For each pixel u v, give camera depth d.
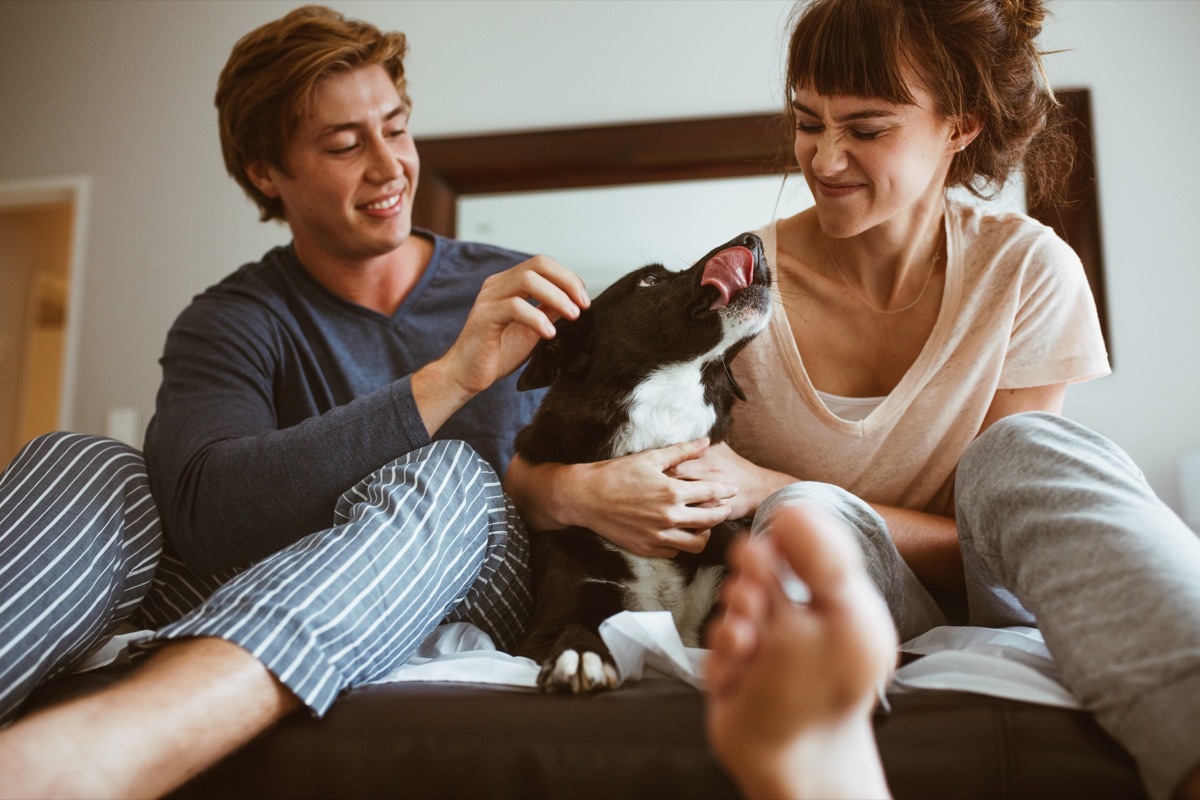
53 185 3.43
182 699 0.83
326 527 1.27
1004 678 0.90
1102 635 0.82
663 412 1.46
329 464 1.24
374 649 1.01
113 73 3.46
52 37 3.52
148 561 1.28
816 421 1.55
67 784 0.73
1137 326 2.71
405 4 3.26
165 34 3.45
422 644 1.24
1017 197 2.51
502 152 3.10
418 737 0.92
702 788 0.86
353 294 1.81
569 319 1.38
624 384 1.46
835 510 1.10
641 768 0.87
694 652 1.03
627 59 3.12
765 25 3.06
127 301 3.33
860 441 1.53
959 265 1.51
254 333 1.62
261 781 0.92
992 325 1.48
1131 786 0.79
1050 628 0.88
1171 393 2.67
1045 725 0.83
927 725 0.85
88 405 3.29
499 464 1.69
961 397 1.51
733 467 1.44
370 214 1.71
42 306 5.04
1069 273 1.52
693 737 0.88
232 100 1.76
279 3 3.39
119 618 1.25
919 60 1.32
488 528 1.27
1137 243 2.74
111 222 3.38
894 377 1.59
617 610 1.34
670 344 1.43
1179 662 0.75
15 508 1.15
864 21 1.29
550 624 1.31
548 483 1.38
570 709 0.93
